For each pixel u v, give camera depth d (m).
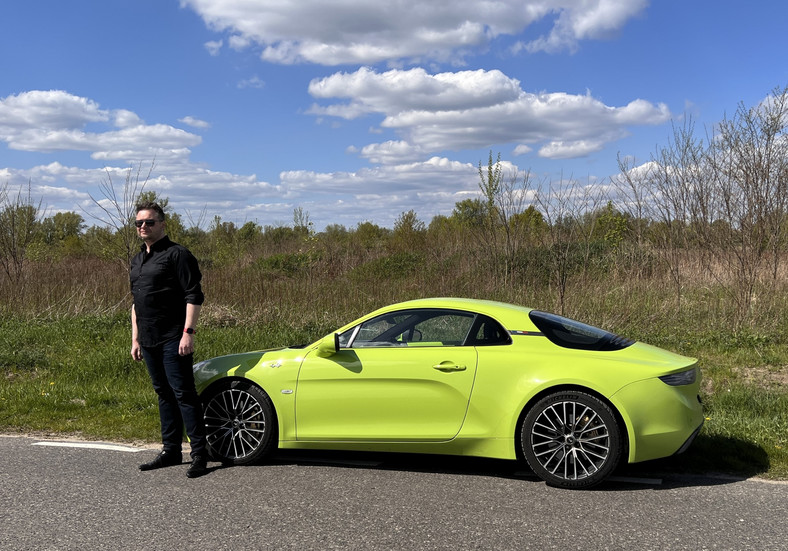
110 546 3.71
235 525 4.02
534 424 4.80
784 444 5.62
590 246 13.55
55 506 4.37
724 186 11.60
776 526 3.98
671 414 4.68
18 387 8.10
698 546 3.68
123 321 11.95
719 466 5.22
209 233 21.05
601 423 4.68
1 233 14.48
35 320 12.16
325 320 11.61
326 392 5.25
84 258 20.06
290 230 23.30
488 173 12.41
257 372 5.40
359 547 3.69
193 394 5.18
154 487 4.79
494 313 5.23
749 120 11.14
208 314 11.84
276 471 5.23
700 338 9.72
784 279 10.91
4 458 5.59
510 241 12.33
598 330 5.44
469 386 4.97
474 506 4.36
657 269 12.17
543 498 4.52
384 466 5.37
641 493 4.62
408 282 13.34
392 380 5.12
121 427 6.63
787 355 8.85
